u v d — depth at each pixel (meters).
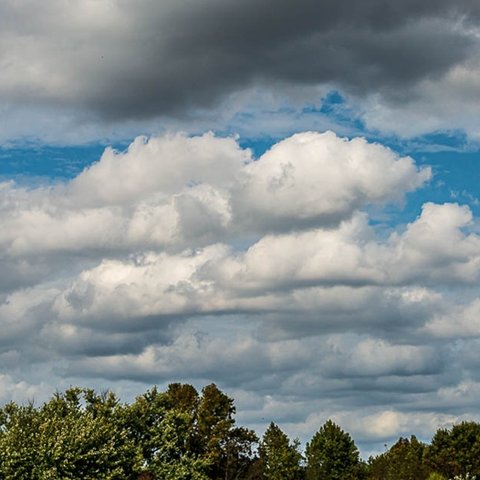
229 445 142.38
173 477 114.88
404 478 155.75
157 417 120.44
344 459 162.25
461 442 154.12
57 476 91.69
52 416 108.88
